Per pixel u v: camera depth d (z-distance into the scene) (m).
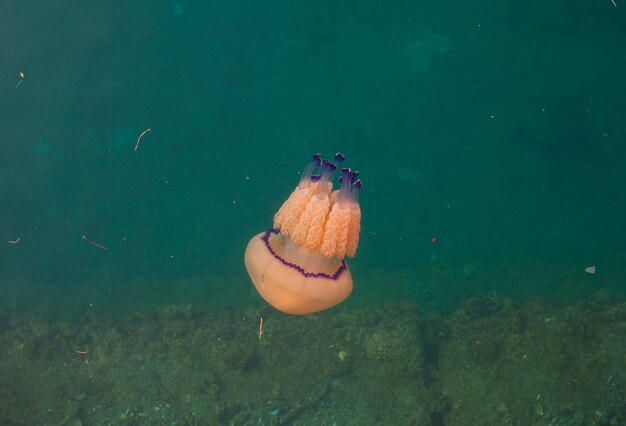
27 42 16.41
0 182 14.53
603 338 5.79
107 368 6.71
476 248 11.20
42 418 6.07
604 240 10.51
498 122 14.34
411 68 15.95
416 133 15.56
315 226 2.34
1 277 11.43
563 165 13.42
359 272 10.77
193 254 12.25
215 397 6.21
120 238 13.16
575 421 5.32
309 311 2.61
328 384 6.39
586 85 13.84
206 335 6.84
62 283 11.13
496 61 14.95
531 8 14.75
